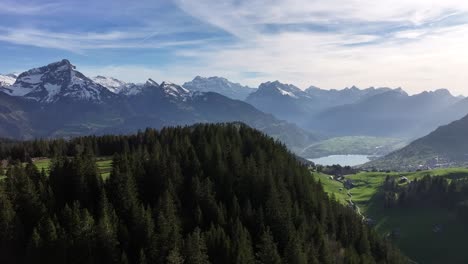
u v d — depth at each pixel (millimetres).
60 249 82750
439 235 199250
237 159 137000
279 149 173875
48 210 94062
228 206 115125
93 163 112750
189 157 135125
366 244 127250
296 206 120688
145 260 83375
